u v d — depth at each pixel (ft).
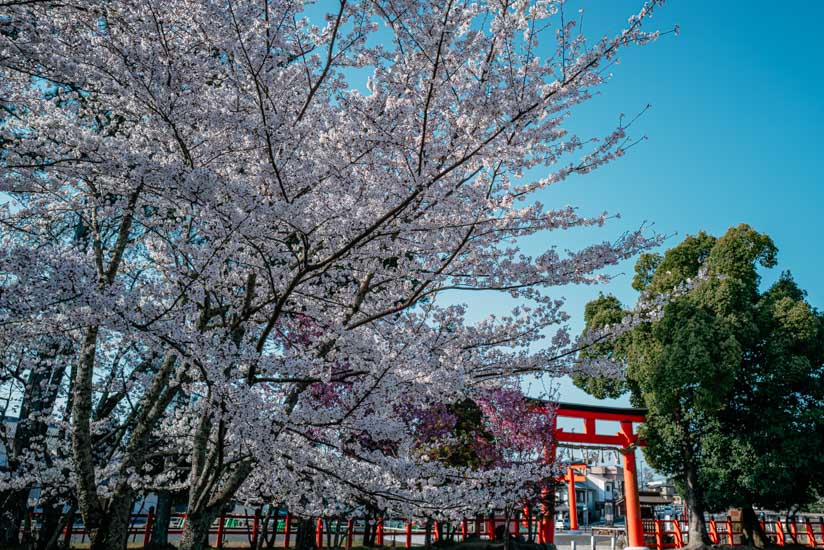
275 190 17.33
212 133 17.39
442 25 13.87
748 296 61.72
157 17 15.65
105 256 24.54
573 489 82.38
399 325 19.89
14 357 25.55
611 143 15.99
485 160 15.29
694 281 19.24
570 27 14.28
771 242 64.13
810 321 58.65
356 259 19.71
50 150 15.01
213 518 18.85
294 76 17.80
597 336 18.67
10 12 14.43
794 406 58.90
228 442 19.57
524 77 14.37
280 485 22.70
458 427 47.93
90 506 18.56
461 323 19.38
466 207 15.85
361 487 18.04
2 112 17.25
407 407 36.58
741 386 61.31
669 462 63.62
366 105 15.70
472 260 17.94
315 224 16.69
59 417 29.63
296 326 23.00
